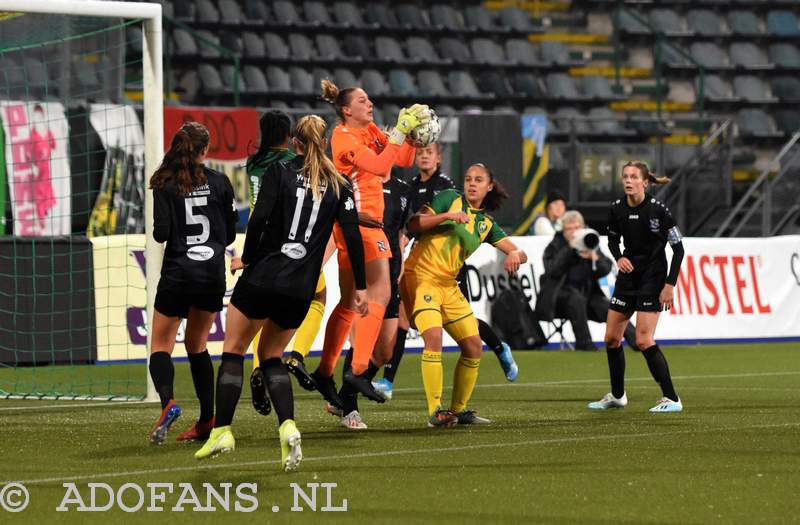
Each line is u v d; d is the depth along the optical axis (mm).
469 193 24969
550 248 47938
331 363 25188
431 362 24781
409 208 31188
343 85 76250
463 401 25469
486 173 24984
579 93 80438
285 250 18797
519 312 47531
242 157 55906
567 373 39469
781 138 78375
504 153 59750
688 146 70000
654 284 28203
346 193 19703
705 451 20969
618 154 65875
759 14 85875
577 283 47688
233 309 18906
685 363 43094
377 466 19250
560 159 65500
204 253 21781
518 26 83312
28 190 51375
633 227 28219
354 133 25109
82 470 18891
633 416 27078
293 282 18750
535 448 21375
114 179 53312
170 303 21859
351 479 18000
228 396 18719
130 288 42500
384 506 15922
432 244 24750
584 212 65250
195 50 74625
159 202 21703
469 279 47844
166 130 54344
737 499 16359
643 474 18469
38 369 40219
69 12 29719
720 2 85562
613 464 19484
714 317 51938
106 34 59344
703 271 51969
